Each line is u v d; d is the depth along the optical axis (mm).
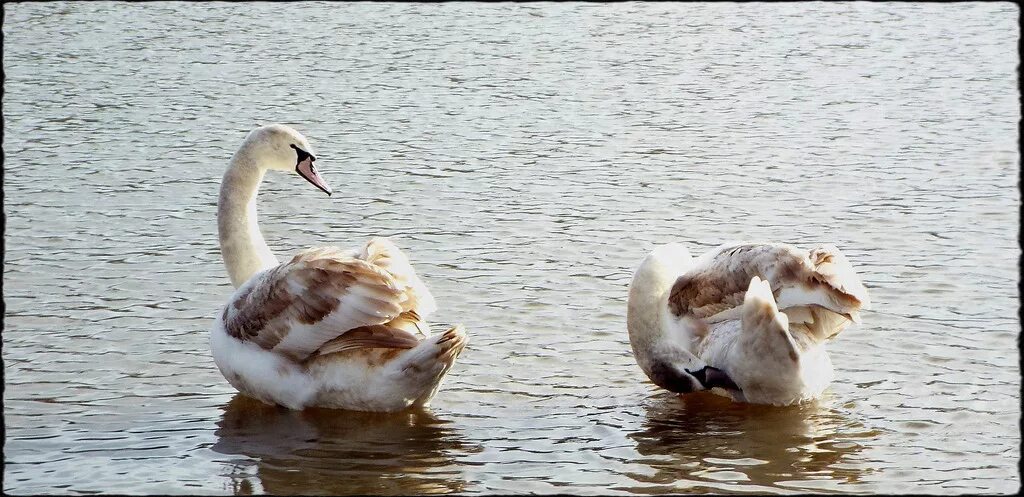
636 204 18094
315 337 10383
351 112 24938
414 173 20000
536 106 25766
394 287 10219
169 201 18062
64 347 12141
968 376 11359
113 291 13898
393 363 10320
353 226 16906
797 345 10852
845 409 10711
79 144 21656
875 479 9211
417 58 31125
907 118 24375
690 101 26344
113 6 38250
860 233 16391
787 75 29234
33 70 28578
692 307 11289
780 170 20250
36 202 17766
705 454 9766
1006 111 24875
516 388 11281
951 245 15711
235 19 36750
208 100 25875
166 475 9328
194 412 10680
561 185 19281
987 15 37094
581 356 12094
